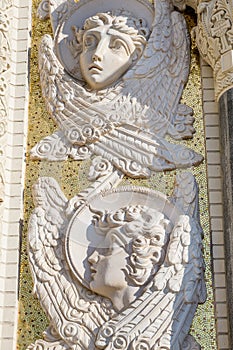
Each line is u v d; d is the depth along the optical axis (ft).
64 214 21.68
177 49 23.38
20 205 22.09
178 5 24.08
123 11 24.18
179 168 21.98
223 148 21.33
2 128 22.65
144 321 19.70
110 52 23.24
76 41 24.07
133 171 21.94
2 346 20.51
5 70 23.49
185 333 19.85
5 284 21.18
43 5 25.04
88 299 20.49
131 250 20.66
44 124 23.22
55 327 20.31
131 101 22.61
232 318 19.54
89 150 22.48
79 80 23.56
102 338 19.77
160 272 20.20
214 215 21.24
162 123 22.44
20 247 21.65
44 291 20.79
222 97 21.88
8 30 24.07
